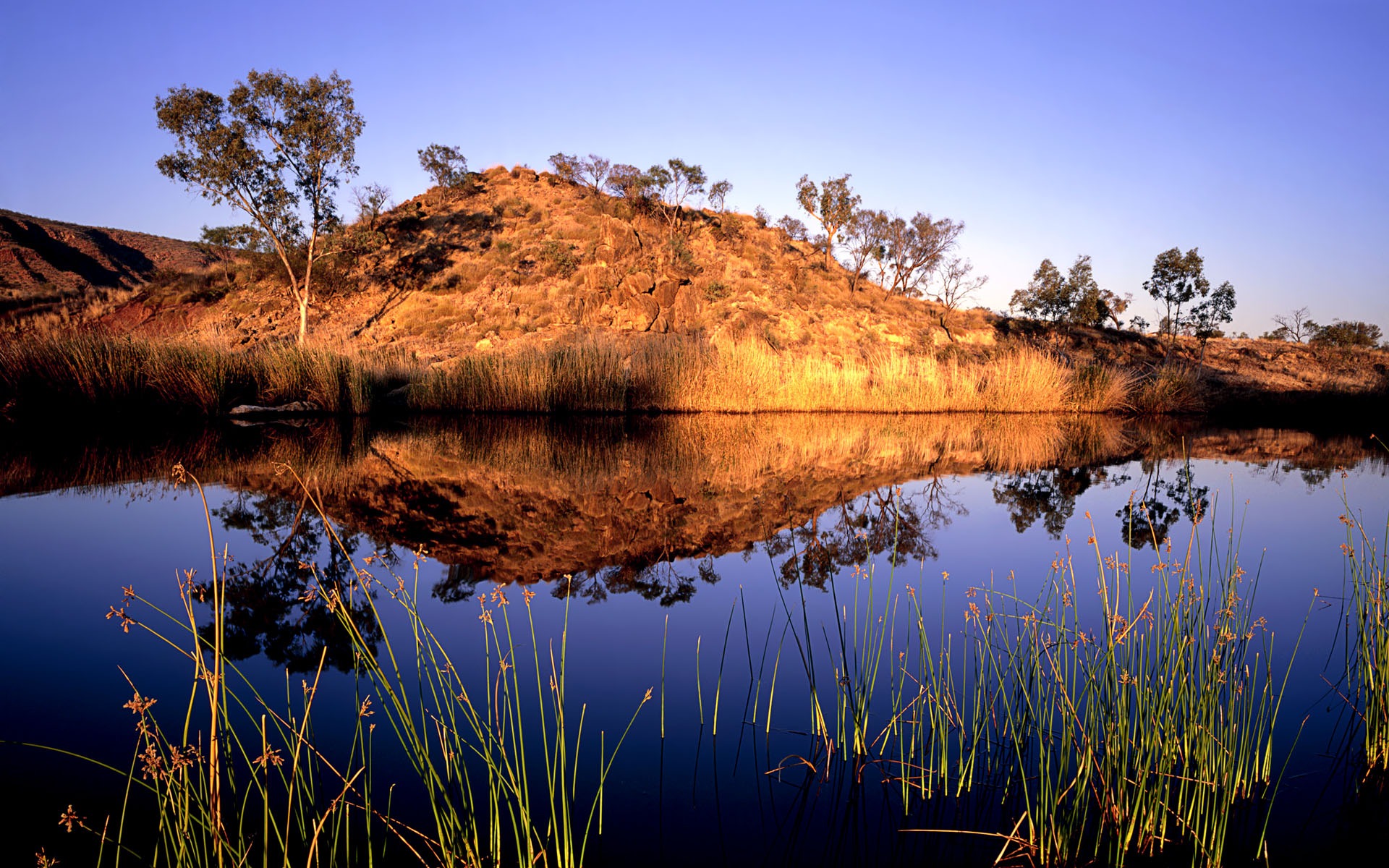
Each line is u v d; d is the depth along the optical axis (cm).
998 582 464
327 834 218
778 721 290
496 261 3319
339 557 498
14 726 269
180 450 982
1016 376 2000
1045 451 1183
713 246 3934
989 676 329
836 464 981
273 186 2678
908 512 679
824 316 3228
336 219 2828
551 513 656
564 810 221
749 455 1066
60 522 584
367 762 255
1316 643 380
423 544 538
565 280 3138
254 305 2905
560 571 479
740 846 218
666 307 2983
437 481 805
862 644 362
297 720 278
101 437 1070
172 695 296
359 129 2766
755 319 2986
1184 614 309
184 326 2761
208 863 189
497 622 384
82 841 209
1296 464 1068
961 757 267
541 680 321
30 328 2172
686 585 451
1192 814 249
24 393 1149
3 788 233
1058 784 233
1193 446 1296
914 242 4294
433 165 4066
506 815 231
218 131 2586
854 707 271
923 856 219
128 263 5059
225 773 246
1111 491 807
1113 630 318
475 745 267
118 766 247
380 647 349
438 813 217
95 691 298
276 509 643
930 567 498
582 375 1720
